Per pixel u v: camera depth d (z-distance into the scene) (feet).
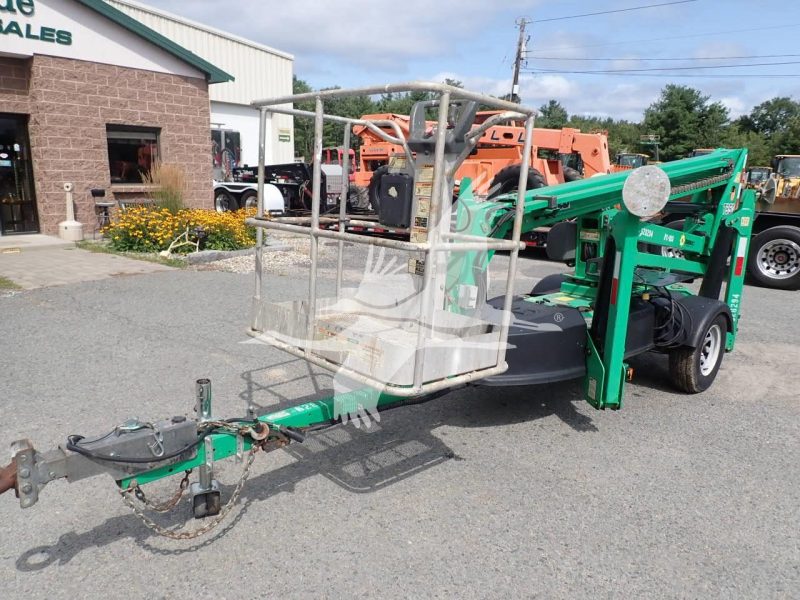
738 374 18.81
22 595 8.39
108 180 40.32
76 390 15.38
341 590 8.68
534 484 11.85
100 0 37.60
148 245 35.19
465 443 13.56
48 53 36.40
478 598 8.63
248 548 9.56
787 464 13.02
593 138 45.70
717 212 18.88
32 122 37.27
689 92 190.60
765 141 217.36
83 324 21.13
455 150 10.03
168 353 18.44
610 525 10.53
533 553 9.68
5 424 13.35
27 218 39.14
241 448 9.70
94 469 8.20
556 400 16.35
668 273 18.97
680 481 12.16
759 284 35.37
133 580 8.76
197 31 74.28
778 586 9.13
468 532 10.18
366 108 101.71
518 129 43.96
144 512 10.41
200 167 45.27
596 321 14.33
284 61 84.84
